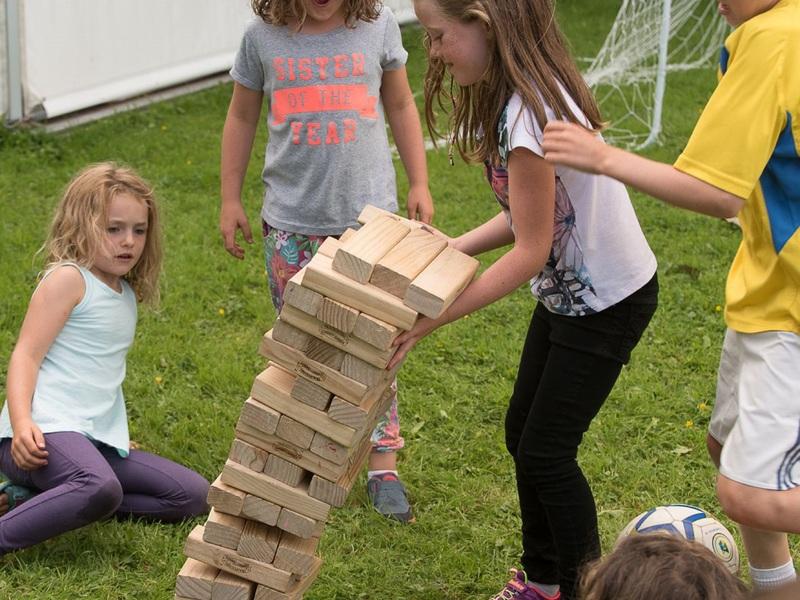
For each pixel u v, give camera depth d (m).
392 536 4.56
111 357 4.63
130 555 4.34
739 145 3.17
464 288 3.49
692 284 7.25
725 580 2.52
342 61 4.71
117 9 10.52
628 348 3.70
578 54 13.69
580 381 3.69
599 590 2.56
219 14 11.61
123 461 4.56
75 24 10.16
